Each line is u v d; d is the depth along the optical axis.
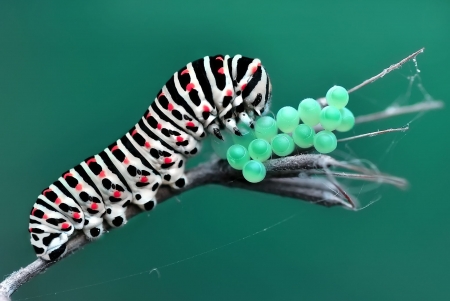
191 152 0.15
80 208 0.15
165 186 0.15
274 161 0.14
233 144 0.15
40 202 0.15
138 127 0.15
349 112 0.14
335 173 0.14
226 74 0.15
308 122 0.14
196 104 0.15
